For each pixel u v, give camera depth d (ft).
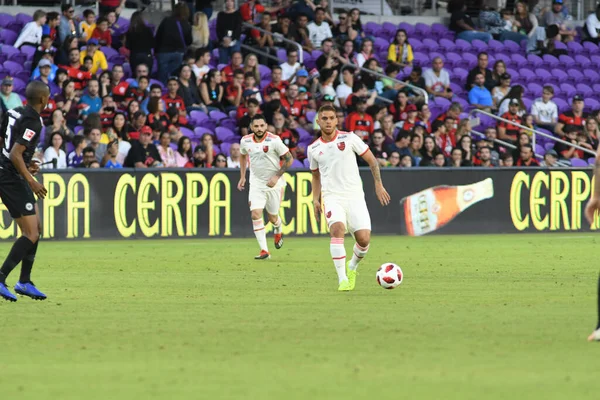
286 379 68.74
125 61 291.79
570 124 312.29
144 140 242.37
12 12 303.27
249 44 310.45
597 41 371.76
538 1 376.68
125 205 233.35
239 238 242.58
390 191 256.11
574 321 98.94
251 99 263.08
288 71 295.28
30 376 70.33
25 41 281.95
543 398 62.54
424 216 259.19
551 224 270.46
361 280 143.13
